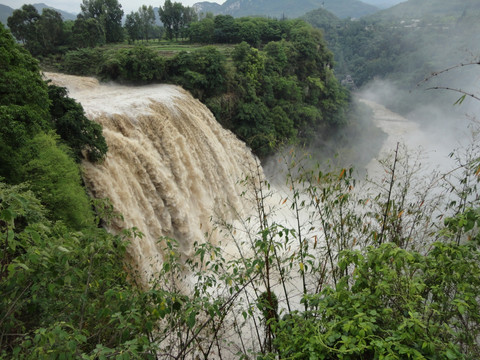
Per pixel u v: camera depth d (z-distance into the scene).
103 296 7.89
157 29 116.00
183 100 41.62
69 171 20.11
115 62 45.66
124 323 6.23
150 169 28.78
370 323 5.64
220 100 50.38
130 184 27.09
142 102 34.47
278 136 56.28
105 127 28.73
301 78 75.94
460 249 6.31
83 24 66.94
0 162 17.94
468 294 6.05
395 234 9.16
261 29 85.12
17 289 6.36
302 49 75.62
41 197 17.45
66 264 6.51
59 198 18.11
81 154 24.64
